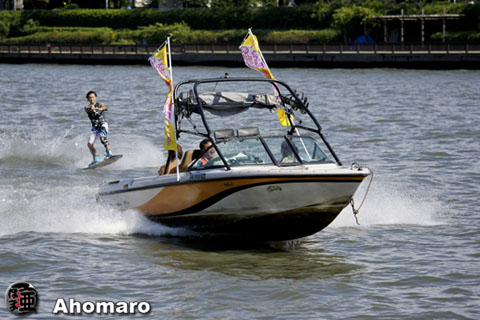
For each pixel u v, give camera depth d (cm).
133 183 2164
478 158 3344
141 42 17088
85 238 2048
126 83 9119
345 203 1916
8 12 19325
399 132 4294
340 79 9538
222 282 1678
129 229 2175
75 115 5434
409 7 14650
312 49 12450
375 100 6494
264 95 2123
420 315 1472
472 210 2372
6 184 2827
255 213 1944
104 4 19550
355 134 4247
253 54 2342
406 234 2097
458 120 4869
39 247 1928
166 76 2069
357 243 2014
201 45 13512
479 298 1563
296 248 1981
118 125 4775
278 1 17875
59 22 18825
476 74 10138
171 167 2155
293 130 2164
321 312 1493
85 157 3600
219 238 2089
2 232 2092
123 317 1466
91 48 14425
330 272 1756
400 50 11712
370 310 1501
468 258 1850
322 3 16350
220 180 1916
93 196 2609
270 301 1558
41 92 7569
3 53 15038
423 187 2723
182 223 2092
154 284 1659
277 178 1855
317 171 1845
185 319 1456
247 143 2002
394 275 1725
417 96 6869
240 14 17075
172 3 18625
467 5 14050
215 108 2084
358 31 15112
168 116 2052
